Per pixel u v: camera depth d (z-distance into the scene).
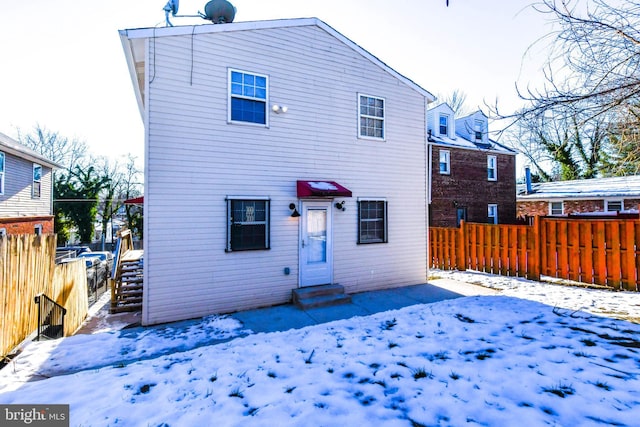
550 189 22.17
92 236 30.02
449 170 18.25
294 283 7.70
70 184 29.38
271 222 7.46
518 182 29.06
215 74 6.94
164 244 6.39
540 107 4.16
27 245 5.89
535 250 8.70
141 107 10.19
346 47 8.60
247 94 7.30
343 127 8.47
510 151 20.36
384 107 9.16
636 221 6.96
